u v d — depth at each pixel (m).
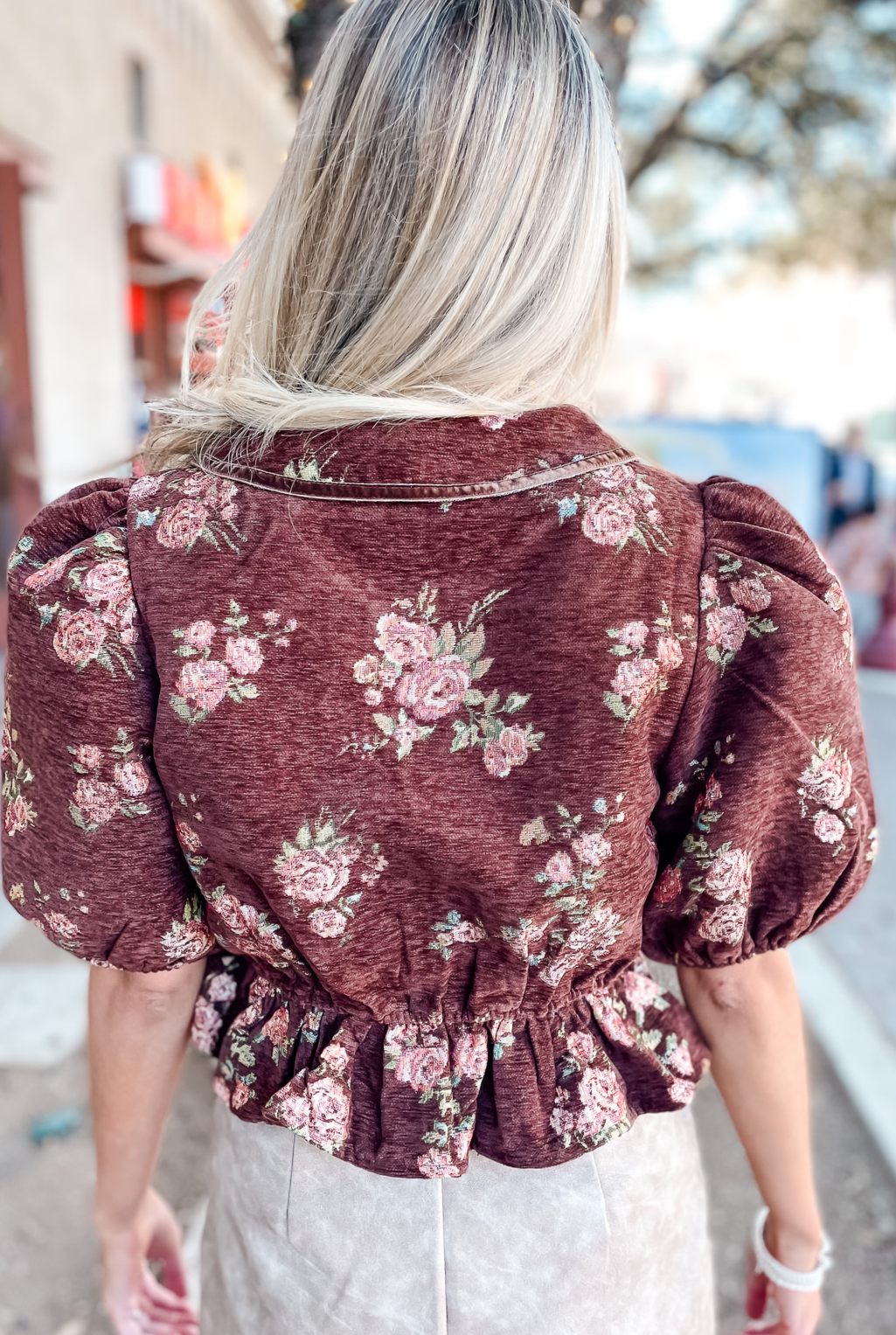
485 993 0.80
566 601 0.72
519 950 0.77
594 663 0.72
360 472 0.73
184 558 0.73
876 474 6.86
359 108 0.74
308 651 0.71
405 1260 0.82
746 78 6.89
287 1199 0.85
